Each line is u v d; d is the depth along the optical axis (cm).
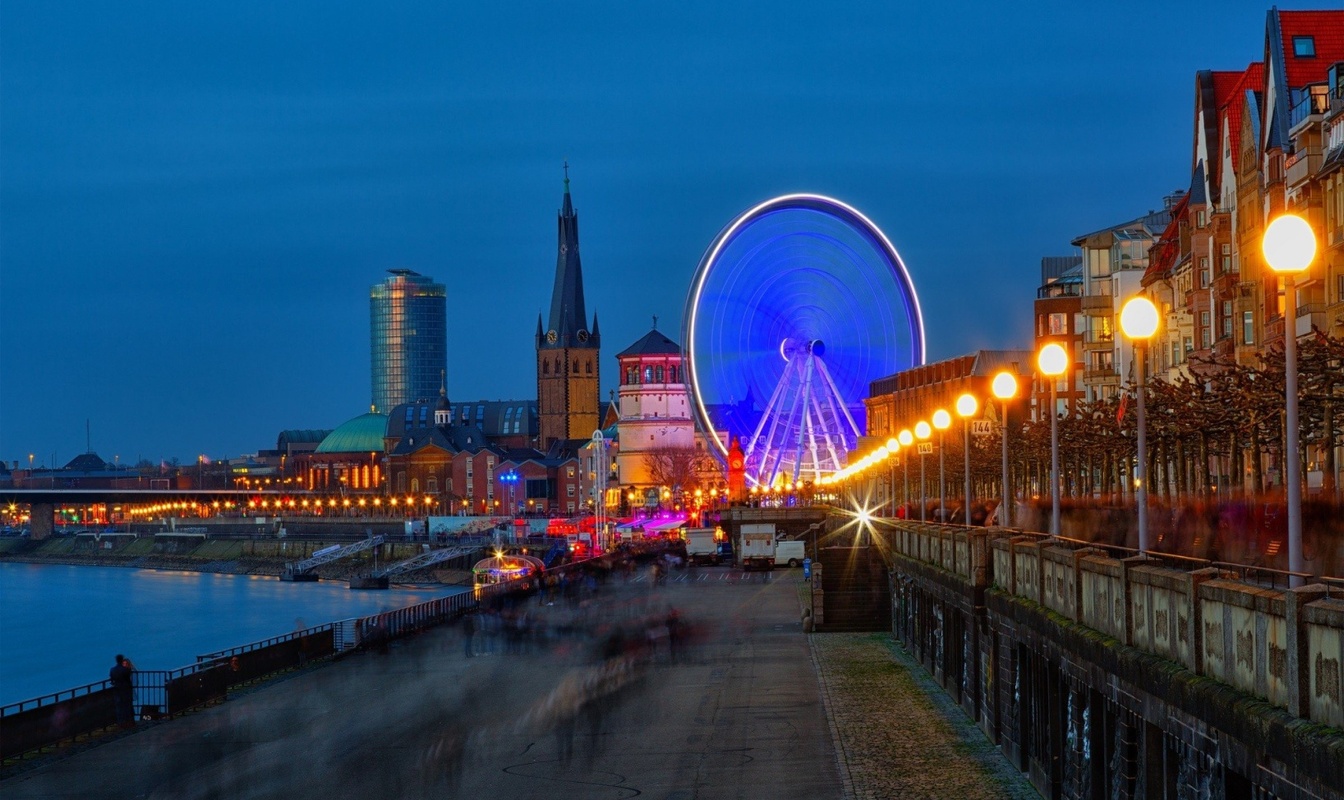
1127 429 8119
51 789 5781
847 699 7288
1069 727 3981
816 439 19488
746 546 19662
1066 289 18250
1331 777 2016
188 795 5594
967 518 7100
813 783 5288
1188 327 12019
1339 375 5516
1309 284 8156
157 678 11600
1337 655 2094
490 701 7938
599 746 6375
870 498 19662
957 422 16712
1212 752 2555
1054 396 5069
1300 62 9012
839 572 11438
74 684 16162
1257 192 9412
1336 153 7600
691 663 9300
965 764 5284
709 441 19062
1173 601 2892
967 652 6306
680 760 5947
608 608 13750
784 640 10519
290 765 6169
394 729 7069
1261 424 6456
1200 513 5472
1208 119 10869
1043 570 4375
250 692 8638
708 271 18475
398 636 11488
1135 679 3070
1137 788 3198
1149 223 15938
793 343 18725
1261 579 3008
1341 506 4478
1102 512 7006
